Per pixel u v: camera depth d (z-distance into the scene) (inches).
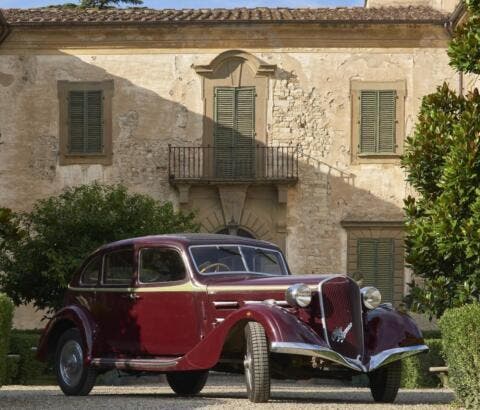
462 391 430.9
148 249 505.7
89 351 512.7
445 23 1114.1
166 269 495.5
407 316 468.8
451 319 437.1
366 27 1120.8
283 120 1124.5
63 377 526.9
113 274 517.3
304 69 1127.0
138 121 1127.0
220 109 1127.0
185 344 482.3
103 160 1125.7
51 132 1130.7
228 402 432.1
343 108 1124.5
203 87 1127.6
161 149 1125.1
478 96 566.3
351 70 1125.1
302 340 423.8
